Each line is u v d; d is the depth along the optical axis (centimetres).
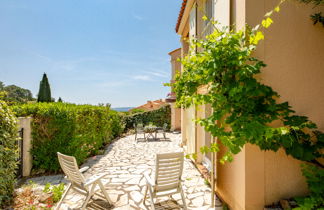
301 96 287
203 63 268
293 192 281
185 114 850
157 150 818
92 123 712
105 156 715
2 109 312
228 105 247
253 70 240
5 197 322
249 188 268
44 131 504
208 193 379
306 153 247
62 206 327
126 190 397
